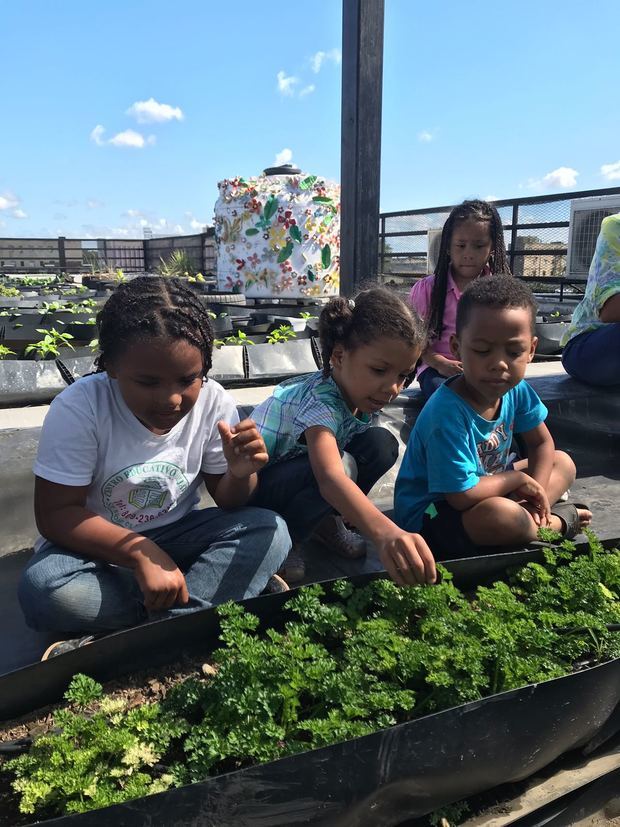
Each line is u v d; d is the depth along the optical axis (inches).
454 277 135.9
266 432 90.6
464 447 87.0
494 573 81.5
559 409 146.6
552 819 58.4
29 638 76.7
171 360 64.8
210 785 46.8
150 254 742.5
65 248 761.6
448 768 54.1
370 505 74.7
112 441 73.3
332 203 343.6
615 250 148.2
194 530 80.1
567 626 72.9
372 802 52.0
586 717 60.8
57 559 70.6
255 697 56.3
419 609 74.4
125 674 64.6
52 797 51.0
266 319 273.1
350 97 182.5
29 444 108.3
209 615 66.8
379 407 84.4
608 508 116.5
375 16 176.1
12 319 246.8
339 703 59.9
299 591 69.7
